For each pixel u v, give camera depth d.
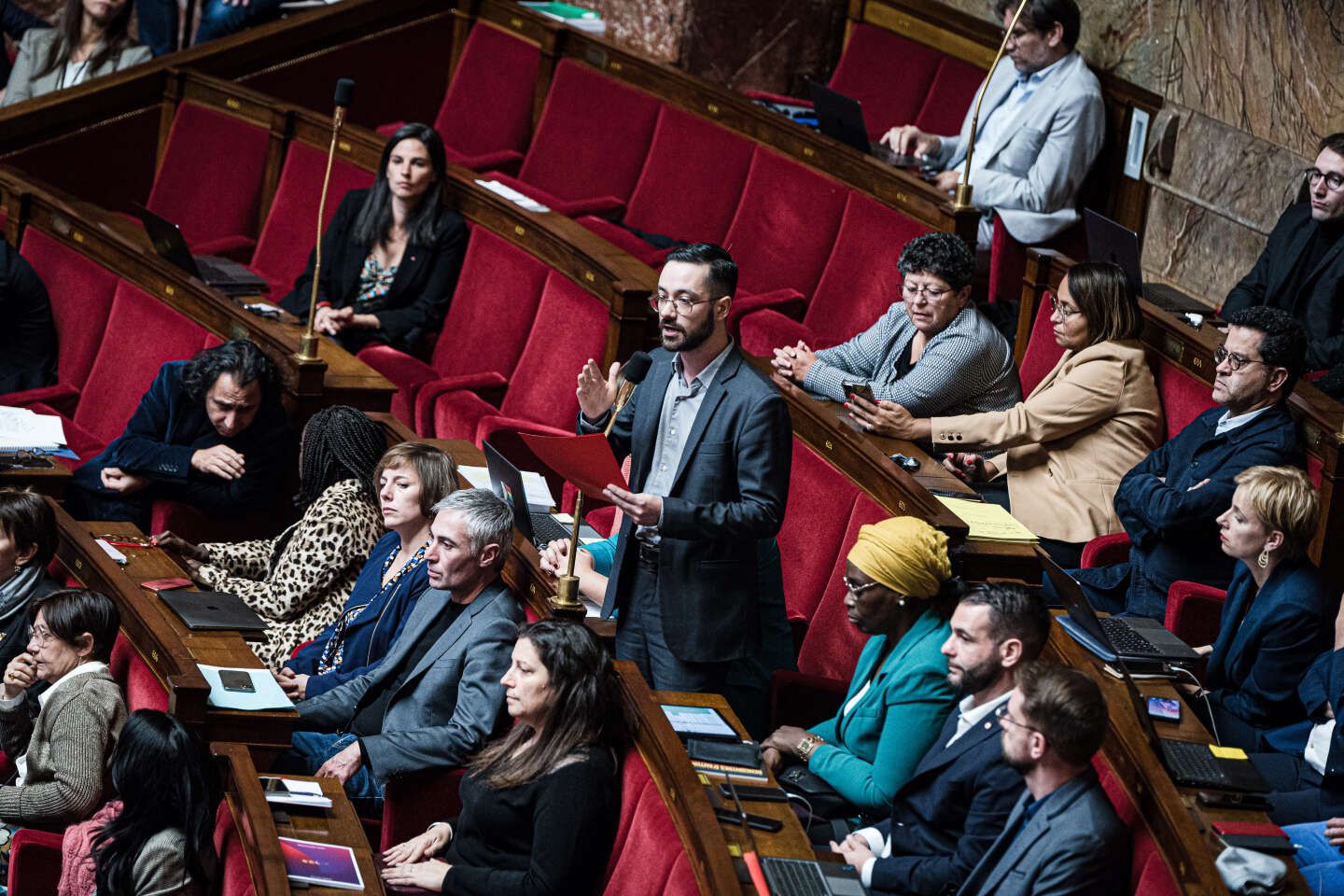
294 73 31.77
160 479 20.73
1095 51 26.88
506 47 30.83
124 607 16.70
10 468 20.59
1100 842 11.91
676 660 15.40
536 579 16.03
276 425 21.12
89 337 25.12
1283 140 23.80
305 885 13.33
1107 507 18.81
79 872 14.62
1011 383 19.23
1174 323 19.36
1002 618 13.23
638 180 27.91
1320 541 17.22
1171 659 14.67
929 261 18.77
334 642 17.52
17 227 26.22
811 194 25.17
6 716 16.55
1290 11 23.52
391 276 24.48
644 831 13.46
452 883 13.97
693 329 14.77
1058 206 25.61
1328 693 14.27
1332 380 18.47
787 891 12.42
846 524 17.84
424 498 17.19
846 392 18.38
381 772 14.91
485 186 24.56
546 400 22.56
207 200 29.67
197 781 14.38
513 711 14.06
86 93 30.27
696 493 15.07
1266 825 12.52
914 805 13.48
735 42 31.17
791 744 15.14
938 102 28.83
